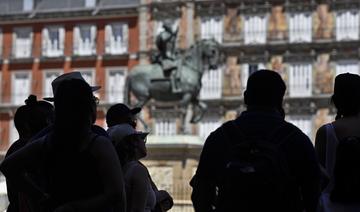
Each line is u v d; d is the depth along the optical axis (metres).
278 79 5.75
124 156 7.54
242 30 55.09
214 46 25.62
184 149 22.09
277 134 5.46
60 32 58.59
